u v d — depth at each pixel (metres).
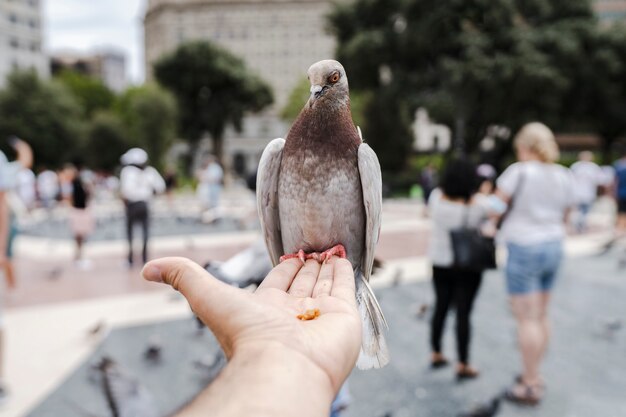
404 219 15.55
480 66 22.70
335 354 1.04
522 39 23.28
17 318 5.80
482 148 32.47
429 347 5.01
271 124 71.50
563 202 3.74
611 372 4.43
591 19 26.03
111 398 2.54
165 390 4.00
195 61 43.31
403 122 31.25
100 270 8.38
